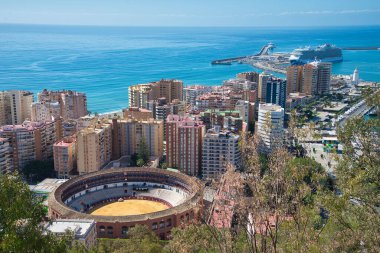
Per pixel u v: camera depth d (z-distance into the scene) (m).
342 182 79.00
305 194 70.31
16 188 60.59
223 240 73.44
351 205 76.69
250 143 75.25
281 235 72.19
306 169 73.75
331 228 78.75
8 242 56.34
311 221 73.69
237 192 70.56
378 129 80.19
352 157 80.56
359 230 73.88
